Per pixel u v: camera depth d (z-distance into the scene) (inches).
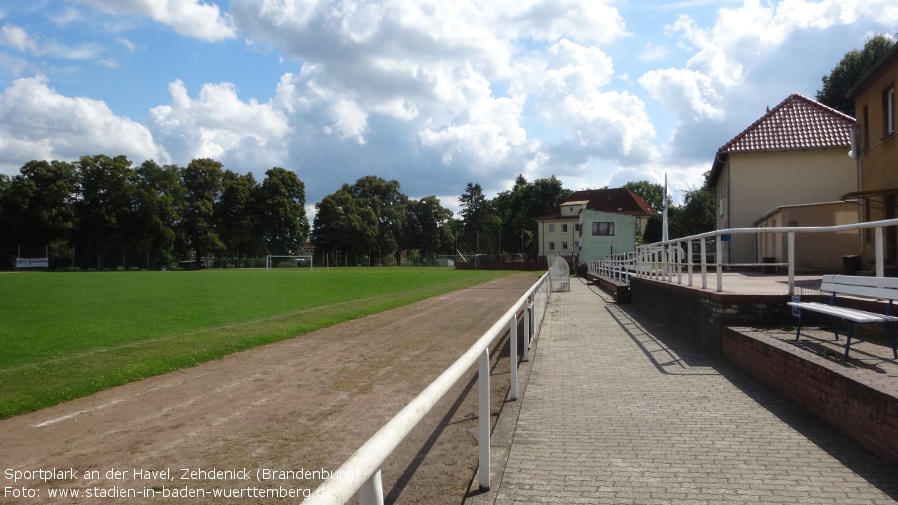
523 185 4266.7
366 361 386.9
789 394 252.7
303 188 3644.2
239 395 298.0
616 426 227.0
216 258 3417.8
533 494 165.2
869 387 187.8
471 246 4485.7
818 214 907.4
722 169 1341.0
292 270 2778.1
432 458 198.7
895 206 677.3
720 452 194.1
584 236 2181.3
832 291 297.3
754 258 1198.3
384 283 1412.4
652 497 160.7
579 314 657.0
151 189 3051.2
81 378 329.7
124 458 208.1
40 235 2837.1
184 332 521.3
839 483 165.6
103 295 978.7
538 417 242.8
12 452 216.4
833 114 1221.1
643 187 4355.3
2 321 609.3
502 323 220.1
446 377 132.4
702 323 395.2
